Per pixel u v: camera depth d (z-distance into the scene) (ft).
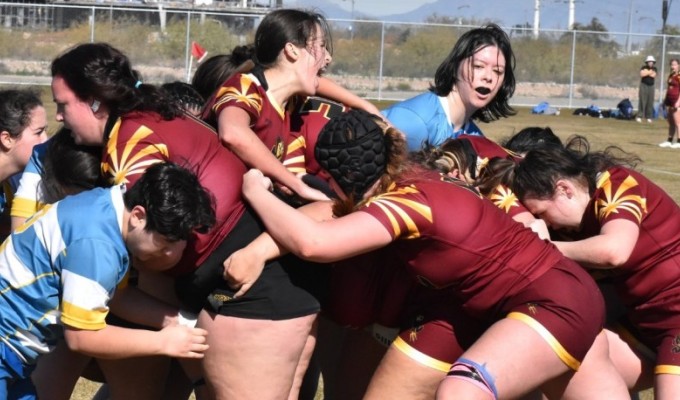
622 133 83.61
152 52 117.19
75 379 14.79
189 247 12.46
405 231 12.30
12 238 12.55
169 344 12.23
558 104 129.29
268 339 12.72
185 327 12.42
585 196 14.47
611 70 130.00
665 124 98.89
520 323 12.42
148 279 13.33
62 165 13.57
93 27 117.91
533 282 12.63
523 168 14.51
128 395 14.56
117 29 118.62
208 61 16.76
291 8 14.92
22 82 111.14
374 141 12.48
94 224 11.89
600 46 130.11
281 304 12.73
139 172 12.46
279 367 12.87
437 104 17.70
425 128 17.49
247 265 12.40
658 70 128.47
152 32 118.11
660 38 129.80
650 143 74.02
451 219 12.37
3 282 12.52
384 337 14.25
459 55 17.51
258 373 12.76
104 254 11.80
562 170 14.37
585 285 12.90
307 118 16.14
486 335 12.49
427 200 12.36
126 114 12.79
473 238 12.46
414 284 13.55
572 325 12.49
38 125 15.46
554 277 12.69
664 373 14.44
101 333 11.98
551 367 12.44
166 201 11.50
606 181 14.43
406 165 12.80
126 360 14.28
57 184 13.74
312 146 16.01
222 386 12.91
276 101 14.42
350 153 12.43
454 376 12.19
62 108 12.86
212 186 12.66
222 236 12.64
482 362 12.16
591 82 130.00
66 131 13.85
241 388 12.80
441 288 12.96
